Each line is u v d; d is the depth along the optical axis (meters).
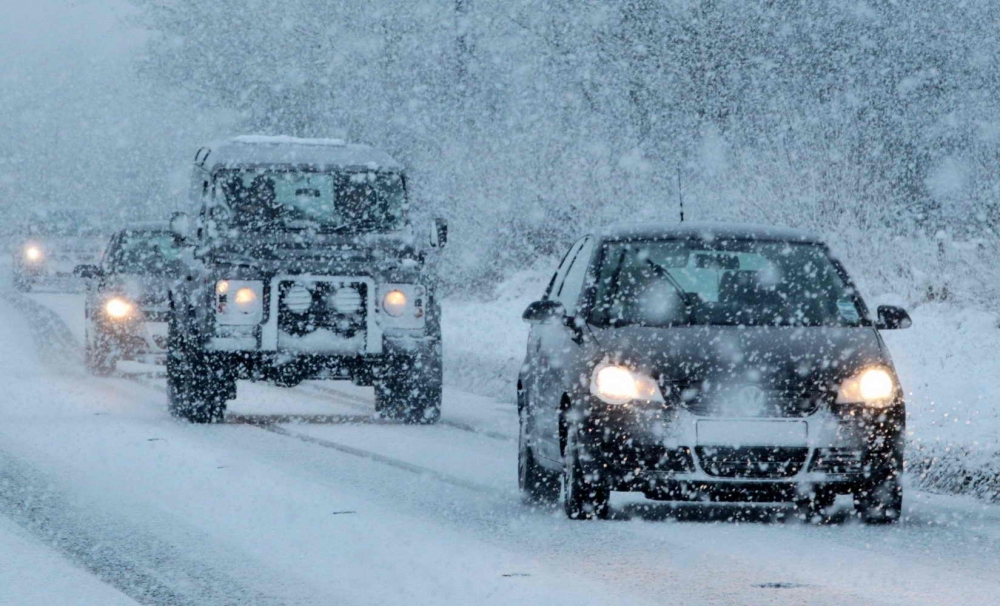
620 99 78.94
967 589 22.56
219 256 49.34
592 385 29.08
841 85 70.69
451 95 91.50
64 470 36.09
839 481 28.48
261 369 49.03
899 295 63.03
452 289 92.88
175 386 49.31
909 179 71.12
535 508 31.30
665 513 30.67
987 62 68.69
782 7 72.38
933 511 31.19
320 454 40.41
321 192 51.41
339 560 24.84
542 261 90.25
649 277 31.81
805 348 29.38
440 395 49.84
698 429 28.28
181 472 36.06
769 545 26.67
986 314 56.78
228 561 24.70
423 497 32.56
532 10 81.12
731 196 71.12
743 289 31.69
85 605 21.42
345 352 49.16
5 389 59.81
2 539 26.72
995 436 36.31
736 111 73.50
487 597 21.84
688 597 21.91
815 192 68.19
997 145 67.88
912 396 44.03
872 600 21.72
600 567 24.36
